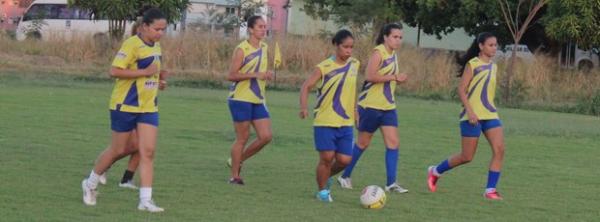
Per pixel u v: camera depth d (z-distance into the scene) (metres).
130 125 10.34
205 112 23.25
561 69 36.94
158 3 39.09
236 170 12.54
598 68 37.91
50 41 38.81
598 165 16.38
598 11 34.88
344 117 11.44
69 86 30.67
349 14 41.72
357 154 12.59
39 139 16.22
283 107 26.02
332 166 11.78
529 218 10.91
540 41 41.38
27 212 9.87
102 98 26.00
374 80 12.23
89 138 16.80
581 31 35.12
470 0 38.12
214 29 41.16
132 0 38.53
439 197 12.18
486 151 17.73
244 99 12.45
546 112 31.50
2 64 36.03
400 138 19.38
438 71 35.94
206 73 36.78
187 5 41.81
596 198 12.59
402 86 35.53
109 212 10.09
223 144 16.95
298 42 37.69
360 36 38.31
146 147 10.25
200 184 12.31
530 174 14.77
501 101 34.16
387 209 11.11
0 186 11.34
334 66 11.35
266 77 12.53
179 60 37.53
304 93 11.39
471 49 12.30
